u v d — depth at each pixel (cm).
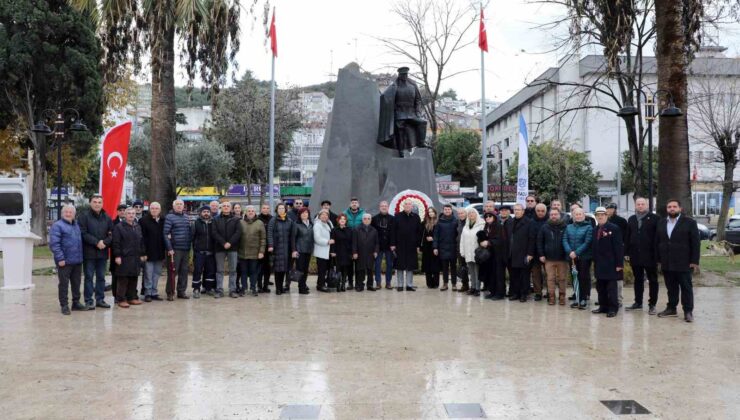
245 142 4134
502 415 474
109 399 516
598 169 4725
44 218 2789
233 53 1784
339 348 703
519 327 845
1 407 497
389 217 1309
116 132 1316
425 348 704
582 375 589
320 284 1248
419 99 1739
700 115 2867
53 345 725
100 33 1700
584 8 1659
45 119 2566
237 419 466
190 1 1507
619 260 950
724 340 759
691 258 907
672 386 553
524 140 1684
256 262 1183
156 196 1661
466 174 5756
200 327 838
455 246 1258
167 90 1664
